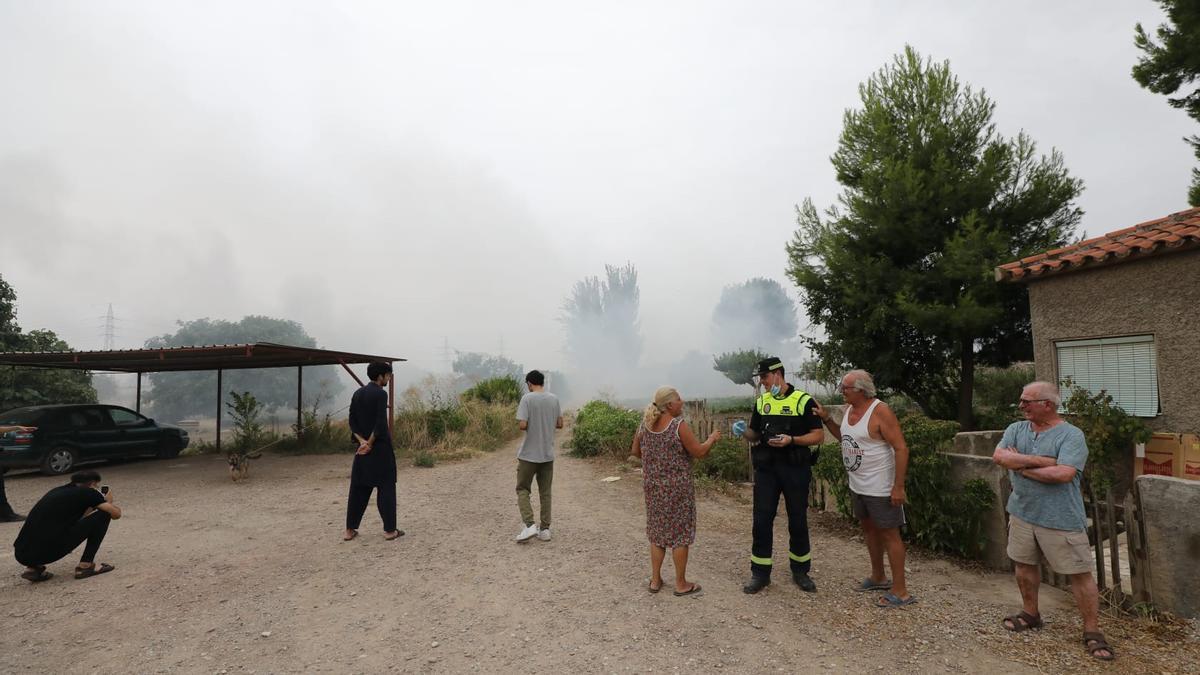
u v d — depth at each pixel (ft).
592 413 54.70
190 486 33.91
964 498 17.56
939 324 39.37
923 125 44.65
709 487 29.35
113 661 12.20
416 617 14.23
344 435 53.16
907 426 19.35
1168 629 12.32
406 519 24.59
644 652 12.16
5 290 59.06
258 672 11.63
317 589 16.26
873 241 44.73
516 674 11.37
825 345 48.37
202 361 47.65
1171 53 33.27
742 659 11.77
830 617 13.73
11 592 16.33
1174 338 22.79
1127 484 24.02
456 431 53.93
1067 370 27.17
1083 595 11.68
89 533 17.58
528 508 20.59
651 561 17.02
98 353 39.96
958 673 11.02
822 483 24.59
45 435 37.60
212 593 16.08
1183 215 26.25
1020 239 41.75
